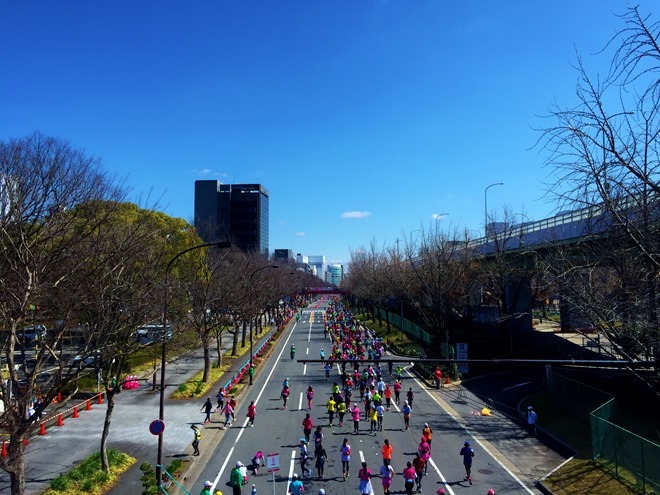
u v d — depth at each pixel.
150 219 27.34
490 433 25.77
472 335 54.16
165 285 21.33
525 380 38.09
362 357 46.03
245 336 64.62
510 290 51.91
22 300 14.71
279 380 40.12
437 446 23.75
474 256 48.16
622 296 14.98
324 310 132.25
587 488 18.12
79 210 19.61
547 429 26.02
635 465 18.03
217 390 35.47
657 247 10.84
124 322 19.39
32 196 17.00
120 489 18.41
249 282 48.78
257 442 24.52
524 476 19.97
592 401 25.62
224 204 150.38
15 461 13.87
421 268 50.72
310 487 19.03
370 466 21.20
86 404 30.06
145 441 24.33
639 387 27.52
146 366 43.03
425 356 44.59
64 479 18.14
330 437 25.34
